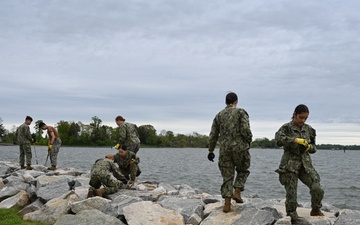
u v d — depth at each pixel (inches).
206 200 374.6
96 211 314.5
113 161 439.5
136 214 311.7
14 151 3024.1
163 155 3275.1
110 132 5408.5
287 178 276.8
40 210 352.2
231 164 300.4
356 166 2176.4
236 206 312.0
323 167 2062.0
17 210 389.7
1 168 684.7
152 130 6087.6
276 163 2244.1
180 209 335.0
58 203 365.1
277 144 280.1
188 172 1325.0
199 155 3376.0
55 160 665.6
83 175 610.2
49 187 427.8
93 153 2999.5
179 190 520.4
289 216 283.6
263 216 283.7
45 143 3750.0
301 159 277.1
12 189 446.0
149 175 1170.6
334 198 780.6
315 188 276.7
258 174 1322.6
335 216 306.3
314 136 280.8
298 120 274.1
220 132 300.2
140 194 403.5
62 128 5300.2
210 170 1434.5
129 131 470.9
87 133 5378.9
